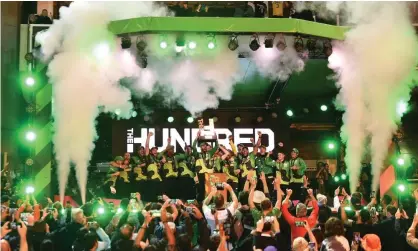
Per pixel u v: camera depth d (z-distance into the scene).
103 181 14.50
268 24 11.95
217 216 8.30
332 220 6.90
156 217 8.37
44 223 7.98
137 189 14.20
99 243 7.84
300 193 13.87
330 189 15.22
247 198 9.08
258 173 13.98
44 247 6.88
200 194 13.75
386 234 8.06
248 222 8.64
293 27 11.95
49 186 13.27
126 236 7.32
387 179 14.81
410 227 7.70
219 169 14.04
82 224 8.05
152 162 14.45
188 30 11.88
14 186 12.52
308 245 6.86
